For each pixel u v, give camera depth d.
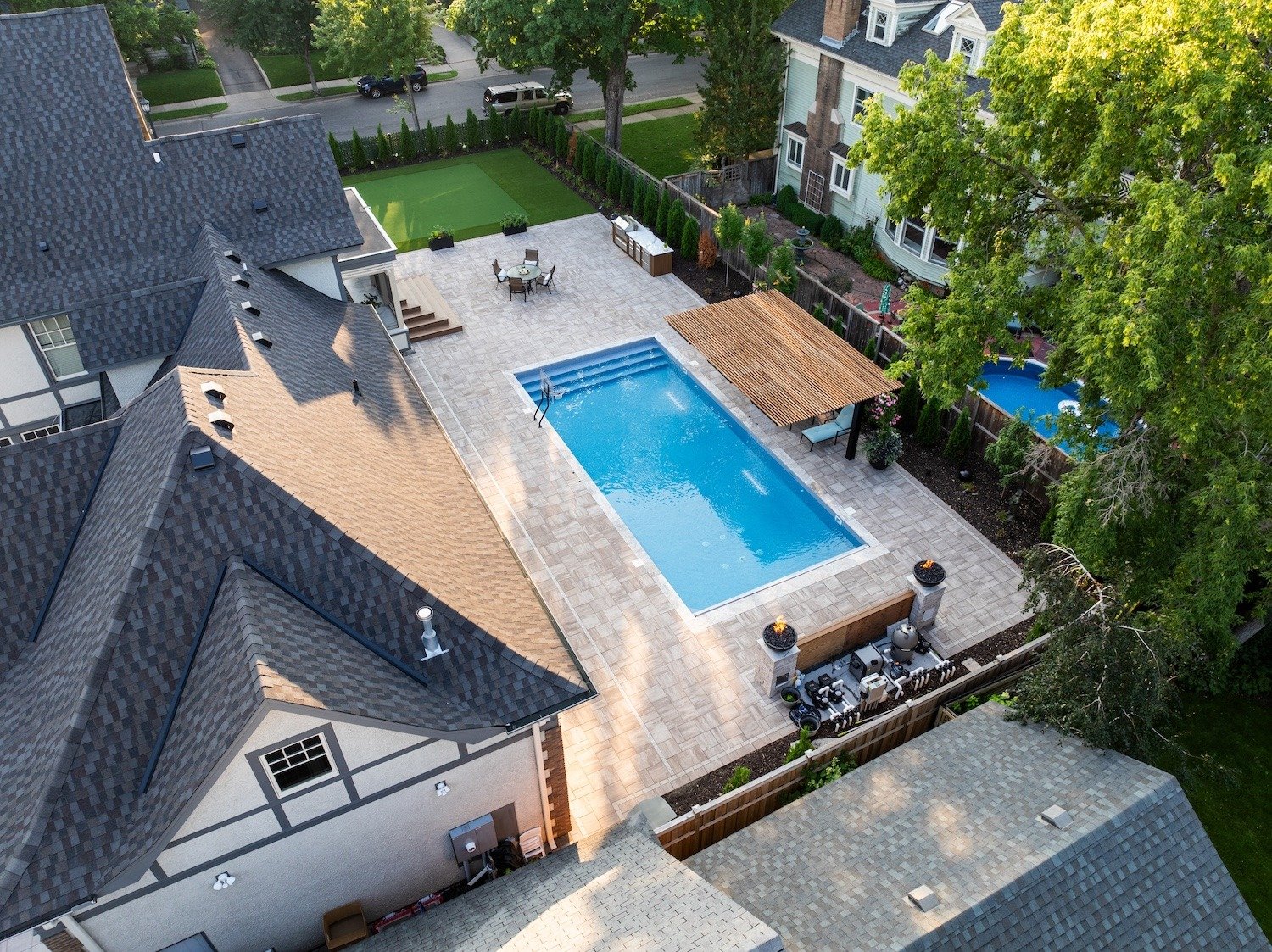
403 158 48.16
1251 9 14.84
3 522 16.80
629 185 41.97
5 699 14.96
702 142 43.72
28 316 23.48
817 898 13.74
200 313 22.45
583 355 32.81
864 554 24.78
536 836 17.12
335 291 27.33
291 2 53.31
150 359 23.00
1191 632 17.34
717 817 17.19
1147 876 13.66
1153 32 15.43
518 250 39.59
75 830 12.38
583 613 23.02
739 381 27.38
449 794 15.30
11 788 13.00
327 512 15.26
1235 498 16.59
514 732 14.98
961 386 21.27
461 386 31.20
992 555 24.69
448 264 38.56
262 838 13.73
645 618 22.89
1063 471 24.78
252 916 14.66
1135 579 19.03
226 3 55.03
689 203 38.44
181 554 14.18
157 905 13.45
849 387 26.81
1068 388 30.97
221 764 11.86
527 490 26.89
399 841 15.41
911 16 35.91
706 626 22.66
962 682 19.19
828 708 20.62
